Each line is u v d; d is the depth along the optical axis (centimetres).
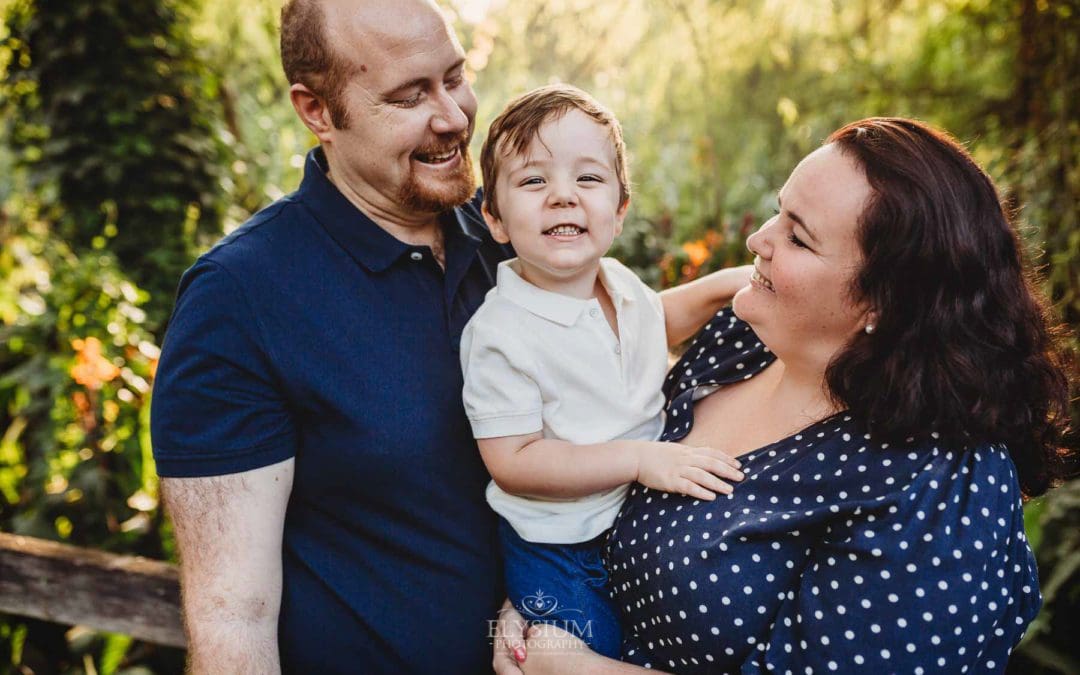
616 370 145
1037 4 358
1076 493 221
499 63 711
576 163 138
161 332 384
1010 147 372
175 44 411
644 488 140
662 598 130
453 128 142
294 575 147
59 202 401
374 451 141
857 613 116
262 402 138
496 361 139
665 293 167
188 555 138
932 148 120
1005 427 120
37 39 389
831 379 122
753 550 124
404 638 147
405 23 137
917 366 117
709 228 491
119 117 388
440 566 146
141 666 268
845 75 612
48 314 321
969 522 116
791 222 126
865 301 120
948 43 510
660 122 683
